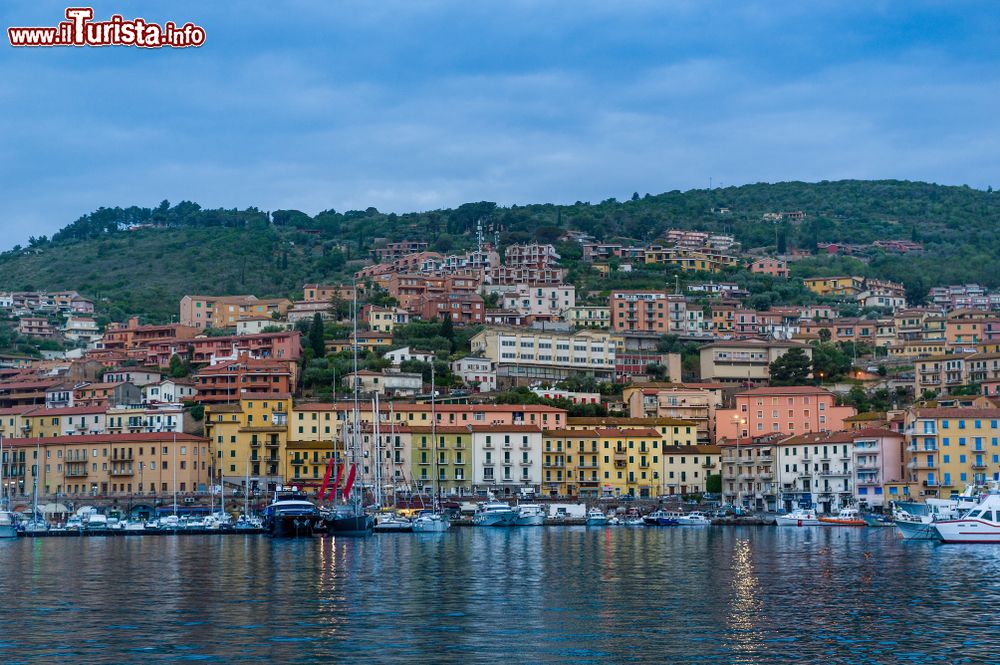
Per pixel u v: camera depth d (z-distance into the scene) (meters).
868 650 97.44
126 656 95.12
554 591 135.25
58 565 175.12
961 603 123.88
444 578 150.12
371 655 95.44
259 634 104.50
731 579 148.62
